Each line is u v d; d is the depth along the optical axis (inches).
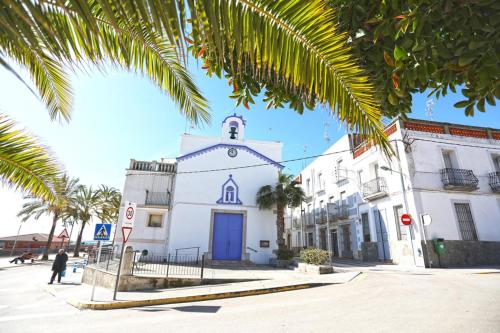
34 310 286.4
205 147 796.6
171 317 241.9
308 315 226.8
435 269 526.9
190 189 748.6
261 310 253.3
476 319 192.5
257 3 61.8
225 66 106.4
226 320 223.9
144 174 767.7
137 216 729.6
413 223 589.6
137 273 446.0
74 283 483.2
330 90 71.2
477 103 105.2
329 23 66.1
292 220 1291.8
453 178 614.2
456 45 89.8
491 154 676.7
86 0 46.2
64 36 70.6
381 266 600.1
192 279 415.5
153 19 45.8
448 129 668.7
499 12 81.1
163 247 709.9
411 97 111.1
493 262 584.4
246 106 121.9
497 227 614.5
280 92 111.2
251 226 738.2
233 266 647.1
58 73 127.2
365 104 73.9
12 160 124.6
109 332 202.1
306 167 1194.0
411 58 95.0
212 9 49.8
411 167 610.9
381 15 93.5
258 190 772.6
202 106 135.6
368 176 754.8
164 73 124.9
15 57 114.0
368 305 251.1
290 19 63.9
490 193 636.7
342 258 844.6
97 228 346.9
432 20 85.4
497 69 85.9
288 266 633.6
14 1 45.0
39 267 820.0
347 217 846.5
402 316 209.2
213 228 727.7
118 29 51.6
